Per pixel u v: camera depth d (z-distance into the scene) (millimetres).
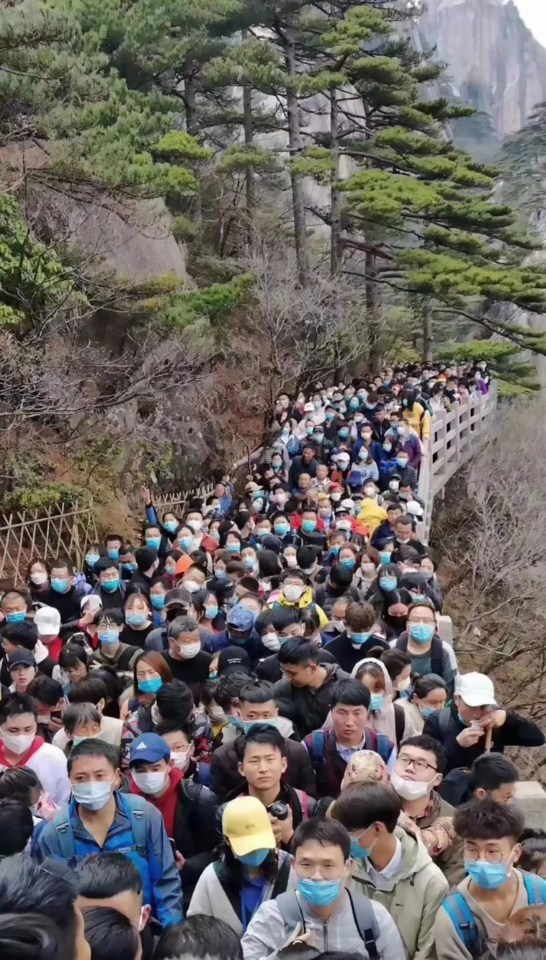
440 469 20672
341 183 24438
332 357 24172
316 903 3279
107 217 16391
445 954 3408
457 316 42281
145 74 20438
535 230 49062
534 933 3186
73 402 13727
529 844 3906
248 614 6961
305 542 11969
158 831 3980
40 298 14562
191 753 5121
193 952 2920
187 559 9875
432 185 25594
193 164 25031
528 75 129625
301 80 22828
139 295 15812
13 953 2082
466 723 5121
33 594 8961
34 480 14570
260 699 4738
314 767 4891
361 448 15703
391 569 8352
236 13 22641
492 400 27016
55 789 4844
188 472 19141
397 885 3656
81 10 16641
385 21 24922
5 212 14055
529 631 19953
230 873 3682
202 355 18328
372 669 5332
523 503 21828
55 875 2475
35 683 5738
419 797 4309
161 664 5645
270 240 27344
